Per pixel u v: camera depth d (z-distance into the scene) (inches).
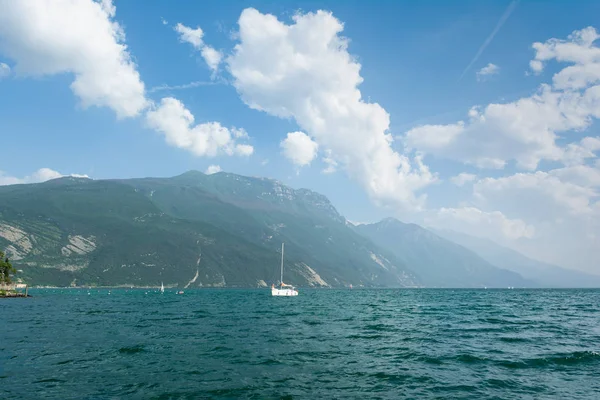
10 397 754.2
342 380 893.2
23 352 1202.6
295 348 1300.4
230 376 920.3
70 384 844.6
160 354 1177.4
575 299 6127.0
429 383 872.9
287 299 6028.5
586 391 816.3
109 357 1128.8
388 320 2324.1
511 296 7657.5
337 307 3764.8
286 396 770.8
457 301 5315.0
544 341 1475.1
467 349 1291.8
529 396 781.3
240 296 7583.7
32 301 4822.8
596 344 1407.5
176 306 3878.0
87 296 7086.6
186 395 772.0
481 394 792.3
